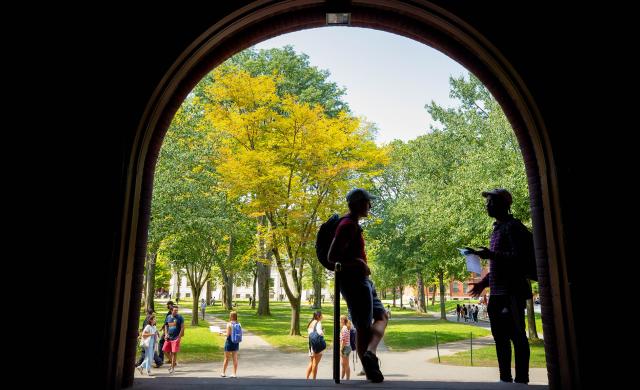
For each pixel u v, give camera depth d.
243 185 17.48
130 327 3.74
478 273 4.14
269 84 18.17
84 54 3.67
